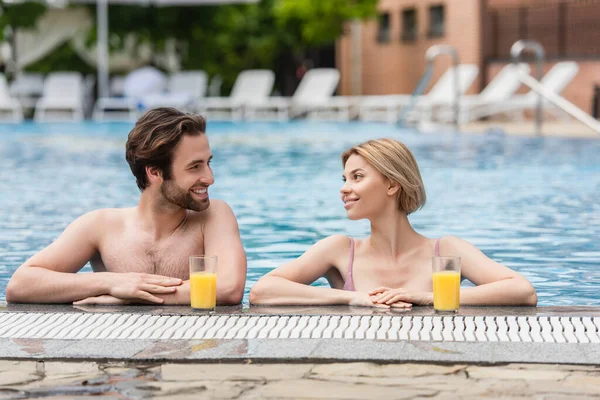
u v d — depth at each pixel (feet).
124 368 9.97
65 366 10.05
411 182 13.60
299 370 9.82
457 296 12.45
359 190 13.56
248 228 23.63
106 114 77.36
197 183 13.52
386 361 10.04
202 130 13.62
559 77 62.59
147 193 14.01
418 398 8.86
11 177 35.06
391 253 13.87
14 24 80.02
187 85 78.64
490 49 72.59
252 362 10.14
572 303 15.40
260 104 76.48
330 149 46.80
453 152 43.29
